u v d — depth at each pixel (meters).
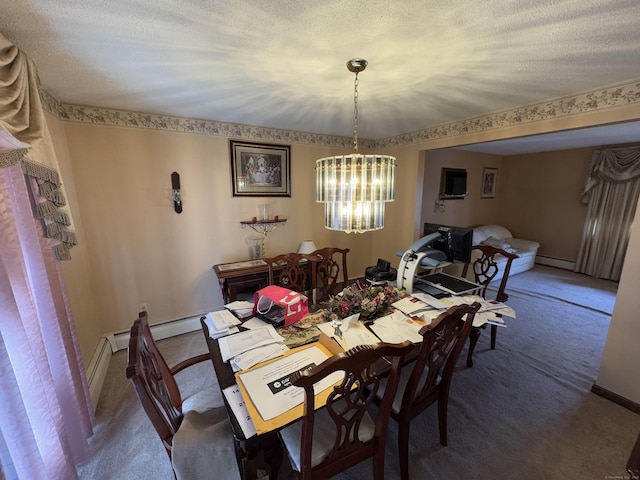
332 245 3.70
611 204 4.43
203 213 2.79
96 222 2.35
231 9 1.03
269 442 1.14
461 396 1.98
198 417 1.29
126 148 2.38
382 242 3.86
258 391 1.10
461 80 1.72
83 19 1.07
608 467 1.47
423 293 2.03
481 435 1.67
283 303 1.62
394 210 3.60
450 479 1.41
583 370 2.27
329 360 0.85
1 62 0.98
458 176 4.79
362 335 1.43
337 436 1.04
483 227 5.31
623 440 1.63
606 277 4.53
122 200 2.43
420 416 1.81
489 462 1.50
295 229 3.36
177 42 1.27
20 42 1.23
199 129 2.64
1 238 1.03
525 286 4.25
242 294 2.86
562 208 5.09
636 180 4.15
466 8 1.02
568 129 2.01
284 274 2.51
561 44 1.28
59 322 1.44
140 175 2.47
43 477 1.05
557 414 1.82
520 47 1.31
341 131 3.20
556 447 1.59
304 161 3.28
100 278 2.42
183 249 2.75
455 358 1.43
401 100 2.12
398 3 0.99
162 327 2.74
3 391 0.94
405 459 1.36
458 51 1.36
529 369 2.28
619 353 1.88
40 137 1.19
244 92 1.94
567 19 1.09
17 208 1.17
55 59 1.40
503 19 1.09
